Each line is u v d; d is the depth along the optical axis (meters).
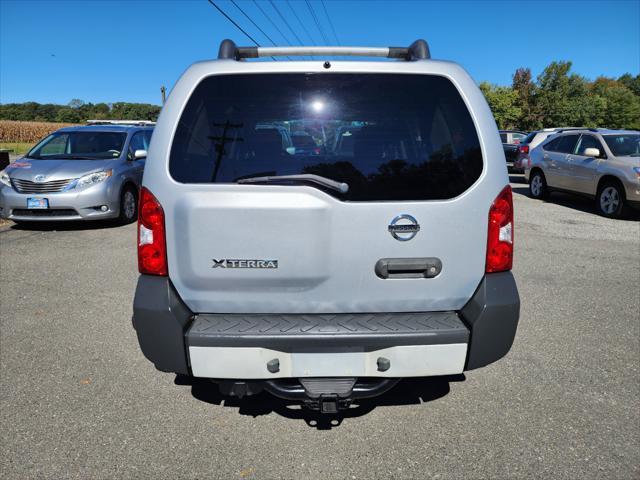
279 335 2.15
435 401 2.97
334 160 2.23
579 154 10.38
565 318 4.27
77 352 3.62
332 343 2.15
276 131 2.26
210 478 2.32
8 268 5.75
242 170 2.22
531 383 3.17
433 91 2.32
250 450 2.52
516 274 5.60
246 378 2.21
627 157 9.29
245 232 2.18
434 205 2.21
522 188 14.25
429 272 2.25
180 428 2.70
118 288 5.06
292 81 2.29
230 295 2.25
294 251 2.19
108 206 7.81
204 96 2.28
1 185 7.64
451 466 2.39
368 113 2.28
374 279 2.23
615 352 3.61
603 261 6.18
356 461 2.43
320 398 2.24
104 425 2.73
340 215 2.18
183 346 2.22
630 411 2.85
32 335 3.91
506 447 2.53
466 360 2.26
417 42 2.61
